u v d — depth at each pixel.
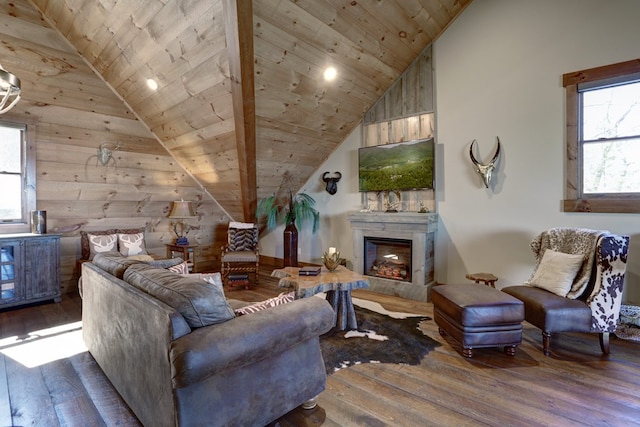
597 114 3.21
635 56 2.97
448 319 2.71
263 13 2.79
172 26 2.99
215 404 1.43
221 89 3.37
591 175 3.26
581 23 3.23
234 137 3.98
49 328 3.18
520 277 3.65
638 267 2.99
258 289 4.60
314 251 5.57
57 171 4.28
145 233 5.28
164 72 3.58
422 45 4.16
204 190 5.88
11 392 2.08
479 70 3.86
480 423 1.78
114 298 1.96
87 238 4.37
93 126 4.46
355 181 4.99
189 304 1.44
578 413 1.86
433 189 4.21
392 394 2.05
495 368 2.36
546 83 3.44
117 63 3.87
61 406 1.94
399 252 4.42
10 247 3.66
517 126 3.62
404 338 2.88
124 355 1.85
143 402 1.66
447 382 2.18
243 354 1.42
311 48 3.32
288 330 1.61
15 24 3.63
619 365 2.39
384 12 3.41
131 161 4.93
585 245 2.75
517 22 3.60
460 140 4.02
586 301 2.57
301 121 4.20
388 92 4.57
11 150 3.97
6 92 2.36
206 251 6.08
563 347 2.68
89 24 3.52
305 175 5.41
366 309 3.67
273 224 5.73
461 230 4.05
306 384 1.81
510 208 3.69
